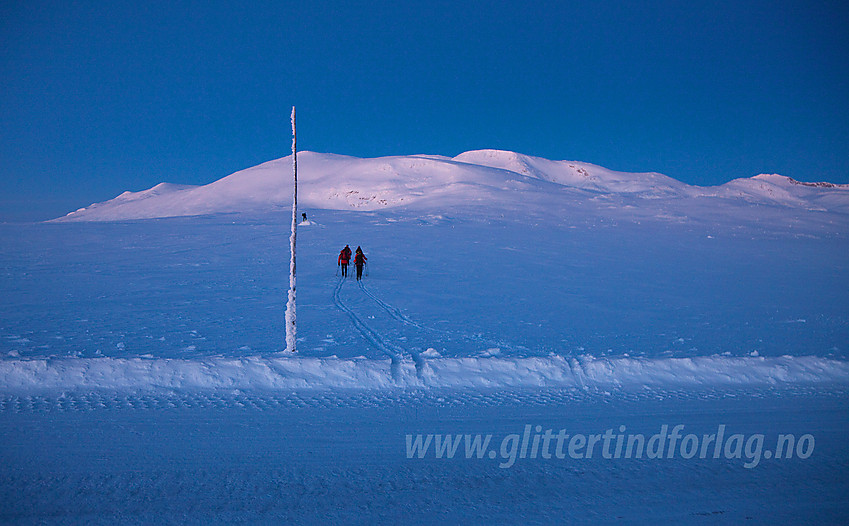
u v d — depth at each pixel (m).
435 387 7.44
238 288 20.22
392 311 15.84
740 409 6.63
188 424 5.63
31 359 7.21
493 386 7.54
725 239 44.72
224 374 7.27
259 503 4.00
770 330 13.28
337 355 9.49
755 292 21.22
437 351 10.05
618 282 23.58
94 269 24.58
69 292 18.33
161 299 17.17
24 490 4.07
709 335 12.48
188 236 40.41
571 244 39.31
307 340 11.12
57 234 40.22
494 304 17.48
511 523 3.81
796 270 28.91
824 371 8.36
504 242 39.56
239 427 5.59
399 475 4.57
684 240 43.53
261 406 6.32
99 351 9.41
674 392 7.38
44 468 4.47
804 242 43.72
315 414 6.10
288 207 114.69
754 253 36.56
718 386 7.73
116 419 5.71
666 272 27.31
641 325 13.92
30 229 43.16
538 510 4.02
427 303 17.59
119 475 4.39
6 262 26.50
